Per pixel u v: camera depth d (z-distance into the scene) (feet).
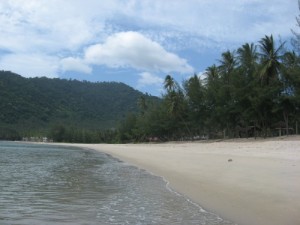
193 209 38.83
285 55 173.06
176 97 261.44
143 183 60.75
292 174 55.16
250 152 105.91
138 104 394.93
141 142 359.87
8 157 134.82
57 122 631.15
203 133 269.64
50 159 129.08
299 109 173.78
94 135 524.93
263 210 36.11
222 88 198.80
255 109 177.37
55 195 47.91
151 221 33.63
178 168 81.71
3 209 38.60
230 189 48.49
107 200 44.52
